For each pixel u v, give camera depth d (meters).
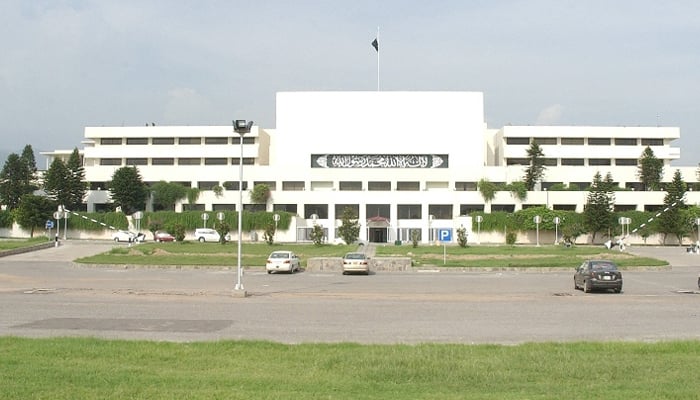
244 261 49.75
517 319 19.56
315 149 100.06
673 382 10.59
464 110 100.12
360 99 100.56
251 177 96.00
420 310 21.78
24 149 98.06
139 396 9.14
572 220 86.00
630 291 30.55
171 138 103.25
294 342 15.21
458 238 71.56
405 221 91.19
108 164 102.81
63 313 20.48
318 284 34.16
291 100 100.88
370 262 46.78
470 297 26.58
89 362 11.83
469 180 95.19
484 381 10.65
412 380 10.73
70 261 54.06
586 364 11.96
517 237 87.94
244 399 8.97
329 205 92.06
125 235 80.12
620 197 92.12
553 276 41.03
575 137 101.12
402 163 99.69
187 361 12.12
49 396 9.08
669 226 84.38
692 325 18.42
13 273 41.88
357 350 13.37
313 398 9.09
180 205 95.00
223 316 19.92
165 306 22.56
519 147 100.81
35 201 87.00
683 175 98.44
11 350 12.95
